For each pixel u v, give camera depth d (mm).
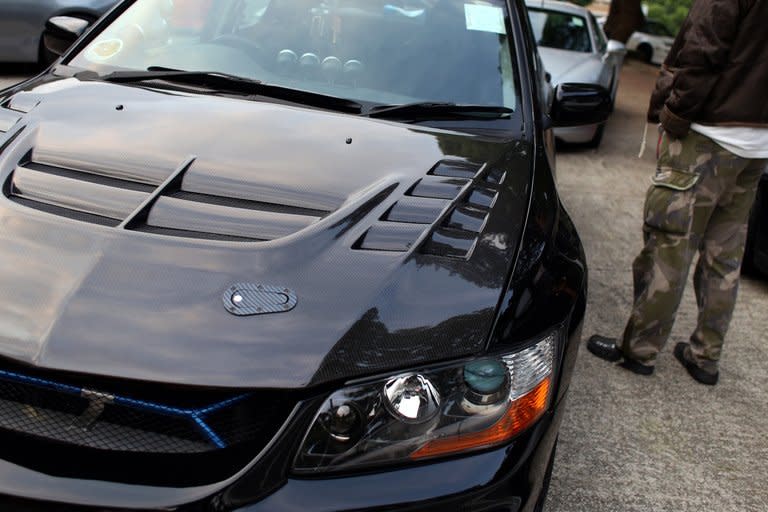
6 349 1292
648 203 2824
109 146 1805
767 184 3807
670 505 2311
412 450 1316
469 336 1390
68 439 1277
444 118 2287
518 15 2746
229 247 1475
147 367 1263
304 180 1733
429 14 2629
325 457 1278
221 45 2473
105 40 2496
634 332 3008
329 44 2492
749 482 2477
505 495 1355
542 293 1582
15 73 6125
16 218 1531
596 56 7035
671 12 20609
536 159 2166
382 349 1336
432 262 1514
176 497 1226
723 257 2926
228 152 1812
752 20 2486
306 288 1412
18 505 1233
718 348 3035
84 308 1339
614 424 2717
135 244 1463
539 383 1463
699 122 2658
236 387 1258
